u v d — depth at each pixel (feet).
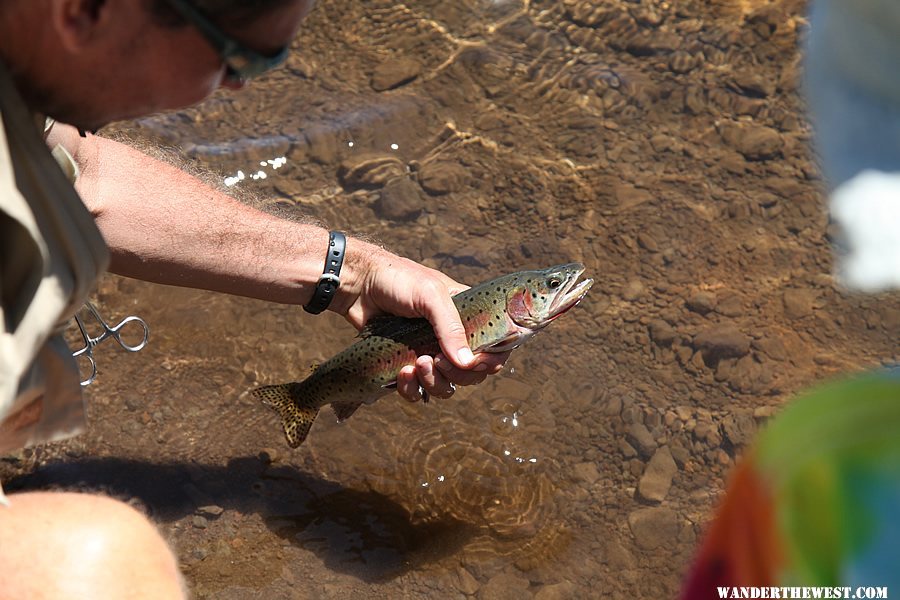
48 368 5.94
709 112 18.38
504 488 12.85
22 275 5.27
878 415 2.22
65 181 5.43
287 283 11.55
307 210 16.21
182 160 16.75
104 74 5.20
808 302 15.26
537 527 12.42
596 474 13.06
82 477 12.58
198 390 13.74
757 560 2.26
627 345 14.65
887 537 2.13
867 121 2.56
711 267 15.81
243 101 17.90
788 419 2.30
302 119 17.69
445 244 15.89
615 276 15.62
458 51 19.20
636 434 13.51
